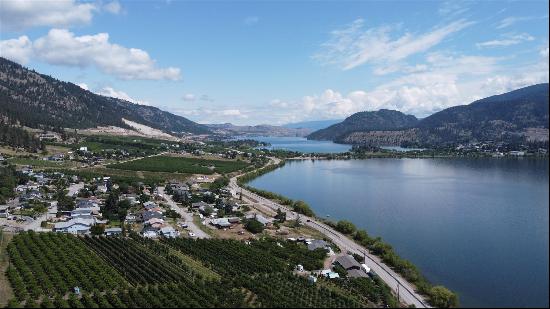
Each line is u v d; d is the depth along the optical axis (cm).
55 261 15338
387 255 17162
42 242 17388
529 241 17512
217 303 12600
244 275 15175
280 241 19675
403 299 13512
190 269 15562
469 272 14700
